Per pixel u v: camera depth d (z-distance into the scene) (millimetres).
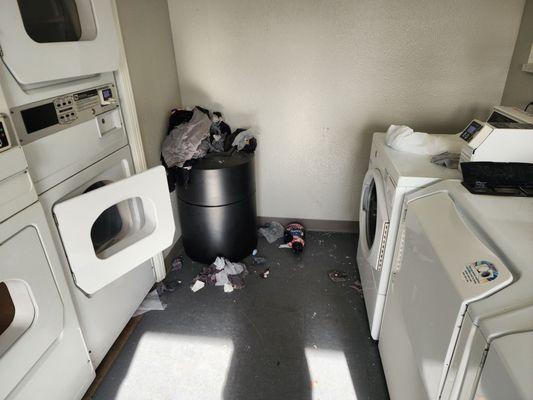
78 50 1214
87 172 1395
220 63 2273
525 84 1837
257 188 2621
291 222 2684
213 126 2238
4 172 968
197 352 1636
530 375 546
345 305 1924
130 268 1447
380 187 1557
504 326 648
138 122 1769
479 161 1231
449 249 903
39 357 1147
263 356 1613
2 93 961
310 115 2332
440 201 1119
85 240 1225
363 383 1484
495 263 778
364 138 2348
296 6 2068
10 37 961
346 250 2424
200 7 2141
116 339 1689
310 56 2174
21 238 1043
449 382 809
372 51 2111
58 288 1222
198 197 2021
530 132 1174
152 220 1536
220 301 1956
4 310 1076
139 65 1808
